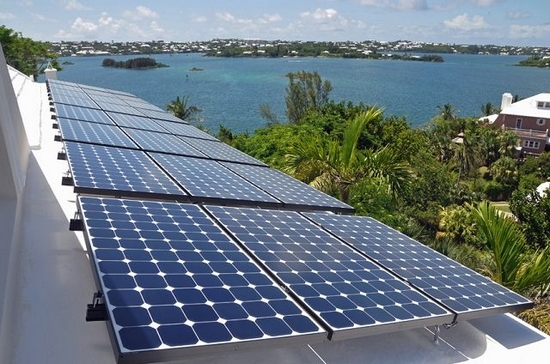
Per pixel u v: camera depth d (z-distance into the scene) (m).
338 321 4.96
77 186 7.43
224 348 4.10
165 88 162.25
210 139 17.77
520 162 76.81
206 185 9.52
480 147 65.56
